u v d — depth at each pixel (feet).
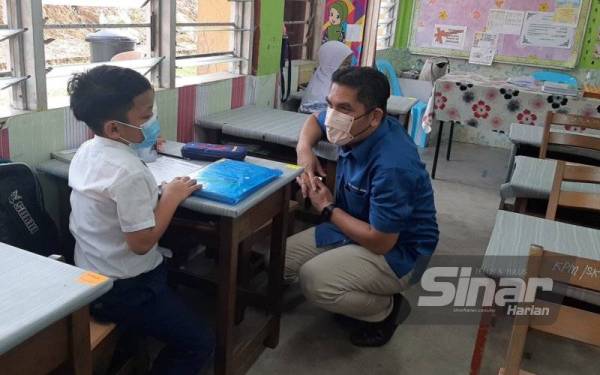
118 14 7.16
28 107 5.67
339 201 6.70
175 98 7.81
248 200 4.89
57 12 6.25
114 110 4.17
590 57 16.01
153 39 7.45
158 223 4.39
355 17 12.76
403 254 6.36
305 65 11.95
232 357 5.54
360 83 5.65
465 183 13.71
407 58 18.39
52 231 5.15
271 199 5.63
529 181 6.93
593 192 6.44
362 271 6.15
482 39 17.01
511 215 5.55
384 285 6.30
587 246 4.88
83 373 3.25
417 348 6.77
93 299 3.06
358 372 6.21
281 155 8.37
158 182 5.22
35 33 5.44
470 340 7.00
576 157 9.29
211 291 6.59
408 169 5.73
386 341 6.77
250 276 7.24
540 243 4.87
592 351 6.92
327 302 6.13
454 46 17.49
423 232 6.42
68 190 5.98
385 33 17.34
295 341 6.68
